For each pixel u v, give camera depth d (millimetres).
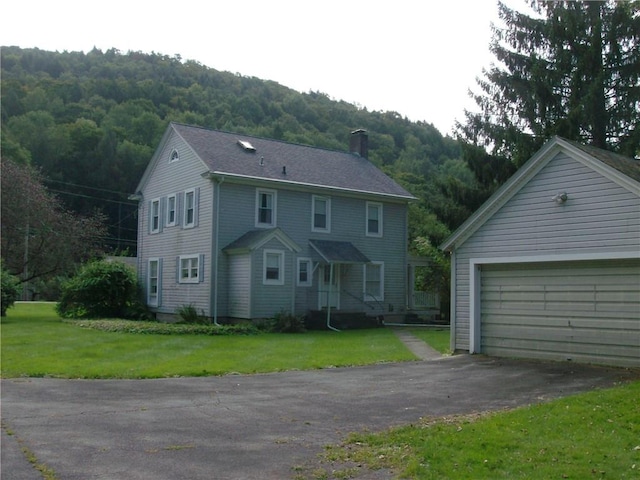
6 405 9086
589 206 13125
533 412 8219
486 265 15414
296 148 30703
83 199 61969
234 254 24859
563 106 27781
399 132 82438
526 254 14305
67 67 88812
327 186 27594
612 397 8875
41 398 9664
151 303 29250
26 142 61406
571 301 13578
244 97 78562
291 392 10328
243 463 6305
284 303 24844
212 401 9516
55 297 54781
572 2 27859
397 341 19844
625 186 12469
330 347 17719
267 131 68375
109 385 11008
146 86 80875
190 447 6867
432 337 21422
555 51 28078
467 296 15758
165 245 28250
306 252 27125
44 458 6367
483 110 29531
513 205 14664
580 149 13234
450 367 13312
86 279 28516
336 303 28000
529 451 6488
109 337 19562
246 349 16922
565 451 6449
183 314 24516
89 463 6234
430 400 9547
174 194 27797
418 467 6047
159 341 18703
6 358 14172
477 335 15492
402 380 11594
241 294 24406
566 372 12070
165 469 6078
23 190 33281
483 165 29156
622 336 12617
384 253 29953
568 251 13453
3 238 33125
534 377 11609
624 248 12453
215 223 24938
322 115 82000
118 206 63938
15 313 32188
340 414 8578
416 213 49812
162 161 28953
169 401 9500
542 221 14031
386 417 8375
